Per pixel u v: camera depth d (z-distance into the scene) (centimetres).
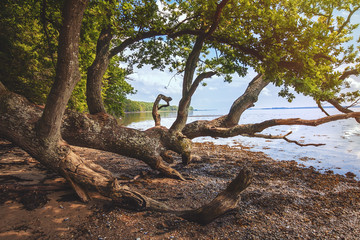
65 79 410
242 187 403
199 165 888
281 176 750
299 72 588
